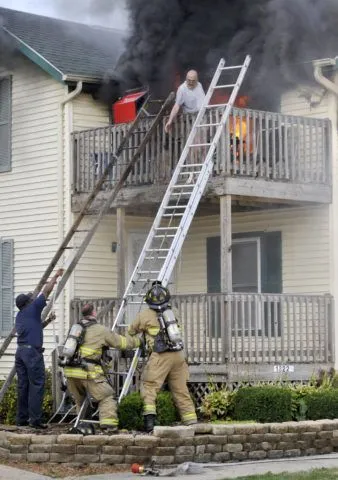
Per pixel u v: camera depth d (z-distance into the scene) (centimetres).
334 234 4869
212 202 4831
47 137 5428
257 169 4581
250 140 4578
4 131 5666
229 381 4331
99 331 3859
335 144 4859
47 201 5403
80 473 3538
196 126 4469
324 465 3681
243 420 4109
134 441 3616
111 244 5372
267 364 4459
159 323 3869
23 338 4100
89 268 5278
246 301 4584
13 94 5631
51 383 4853
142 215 5384
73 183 5244
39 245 5441
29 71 5544
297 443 3916
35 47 5456
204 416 4247
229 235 4441
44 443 3678
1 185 5678
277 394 4078
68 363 3834
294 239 5072
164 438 3616
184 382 3919
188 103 4659
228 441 3756
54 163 5372
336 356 4731
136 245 5469
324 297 4734
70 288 5197
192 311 4469
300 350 4597
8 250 5609
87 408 3922
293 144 4728
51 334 5278
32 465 3666
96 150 5134
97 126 5403
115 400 4003
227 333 4353
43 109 5453
